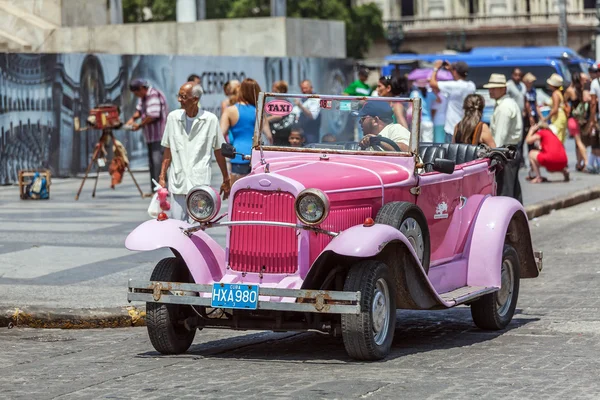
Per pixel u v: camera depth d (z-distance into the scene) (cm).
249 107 1512
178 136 1284
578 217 2039
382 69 5750
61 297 1167
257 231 901
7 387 821
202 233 932
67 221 1831
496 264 1045
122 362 916
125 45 3566
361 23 10006
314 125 1011
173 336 933
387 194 943
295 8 9612
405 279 929
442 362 897
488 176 1123
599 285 1304
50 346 1004
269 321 911
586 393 772
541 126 2580
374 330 895
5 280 1278
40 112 2667
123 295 1178
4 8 3503
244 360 916
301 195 867
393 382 813
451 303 962
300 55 3722
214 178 2608
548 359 903
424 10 10988
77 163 2770
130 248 908
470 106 1430
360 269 880
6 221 1836
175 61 3055
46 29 3469
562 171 2589
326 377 835
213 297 885
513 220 1098
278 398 762
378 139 994
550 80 2823
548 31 10550
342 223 906
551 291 1273
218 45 3656
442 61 2089
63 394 791
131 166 2942
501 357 916
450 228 1037
